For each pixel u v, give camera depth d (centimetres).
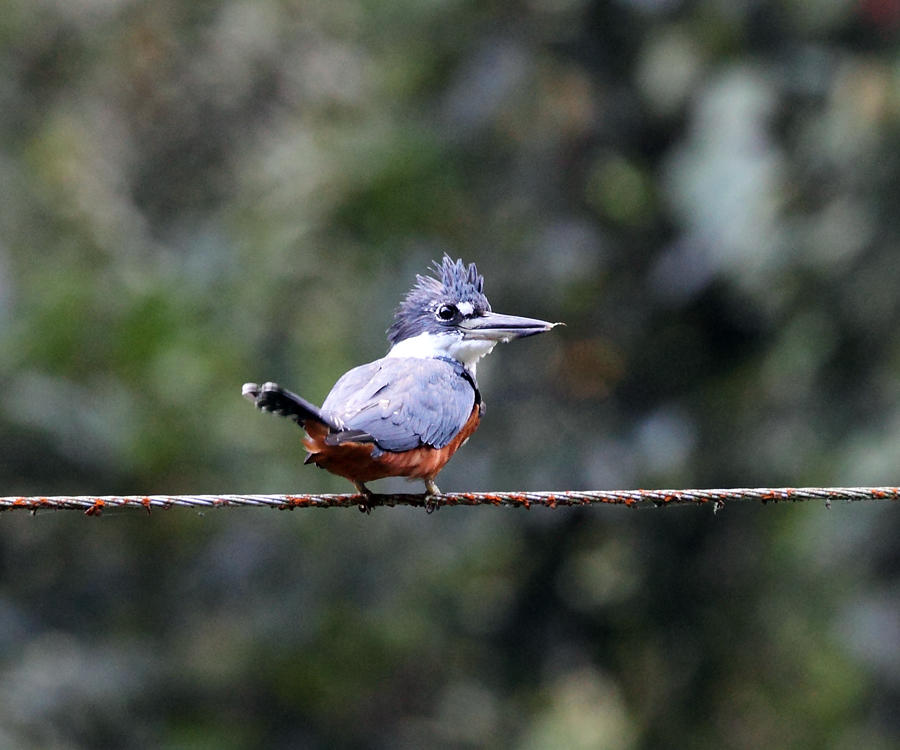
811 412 1315
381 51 1485
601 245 1371
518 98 1369
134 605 1362
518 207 1395
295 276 1424
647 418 1382
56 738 1264
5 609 1297
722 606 1463
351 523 1402
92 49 1675
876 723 1303
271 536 1381
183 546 1363
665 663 1497
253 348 1415
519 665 1514
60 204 1555
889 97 1181
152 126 1695
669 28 1300
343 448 697
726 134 1223
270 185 1494
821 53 1259
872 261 1223
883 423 1244
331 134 1461
